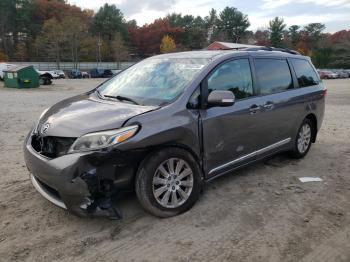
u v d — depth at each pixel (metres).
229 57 4.48
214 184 4.77
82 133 3.40
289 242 3.43
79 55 89.81
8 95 20.25
